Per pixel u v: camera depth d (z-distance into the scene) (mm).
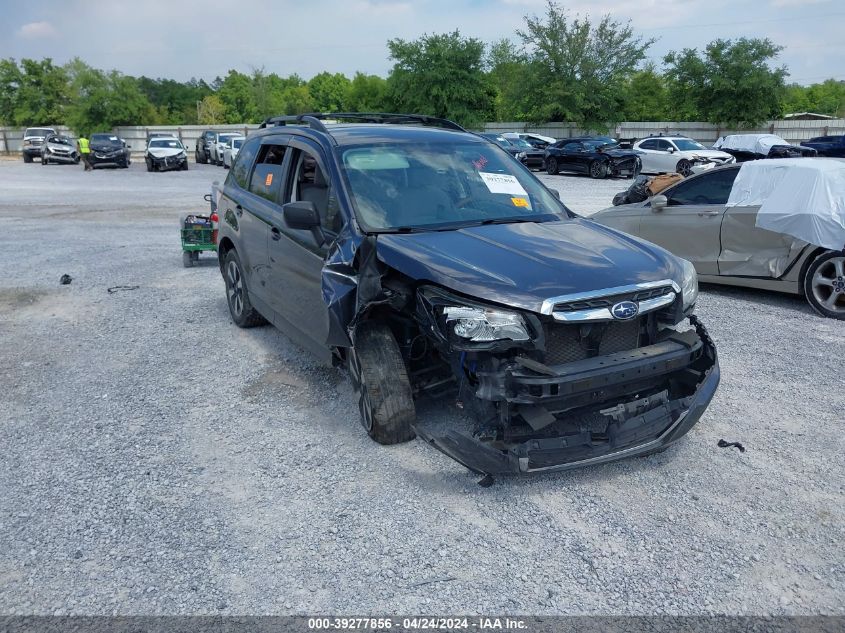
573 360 3717
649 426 3785
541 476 3914
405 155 5008
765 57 43156
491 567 3150
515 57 50125
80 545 3363
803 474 3906
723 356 5852
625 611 2869
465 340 3574
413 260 3922
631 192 12180
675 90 46531
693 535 3359
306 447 4312
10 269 10008
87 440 4484
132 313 7547
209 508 3666
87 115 53062
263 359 5957
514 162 5430
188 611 2902
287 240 5160
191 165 39844
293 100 79938
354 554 3260
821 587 2990
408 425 4223
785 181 7160
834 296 6879
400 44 47375
